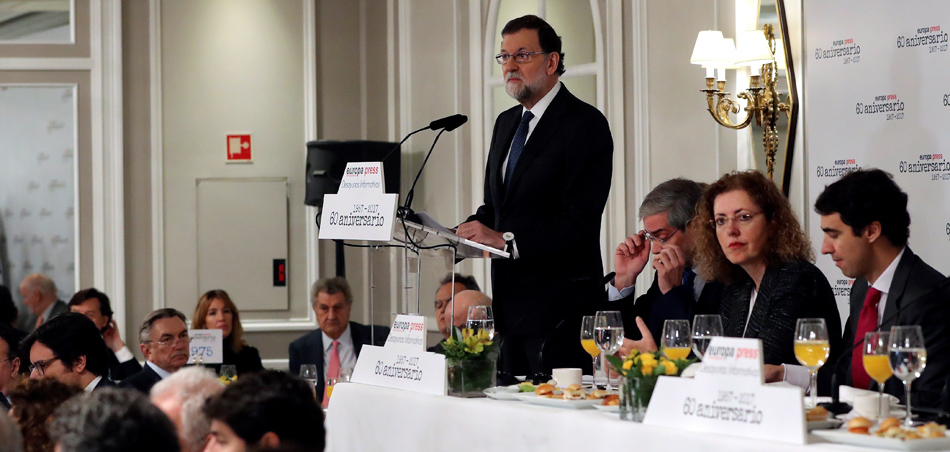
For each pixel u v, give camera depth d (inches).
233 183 429.1
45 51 423.2
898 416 123.0
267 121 430.6
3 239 425.7
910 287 147.1
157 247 423.2
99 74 422.0
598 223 218.8
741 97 290.5
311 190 399.9
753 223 162.1
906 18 253.1
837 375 139.9
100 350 213.2
